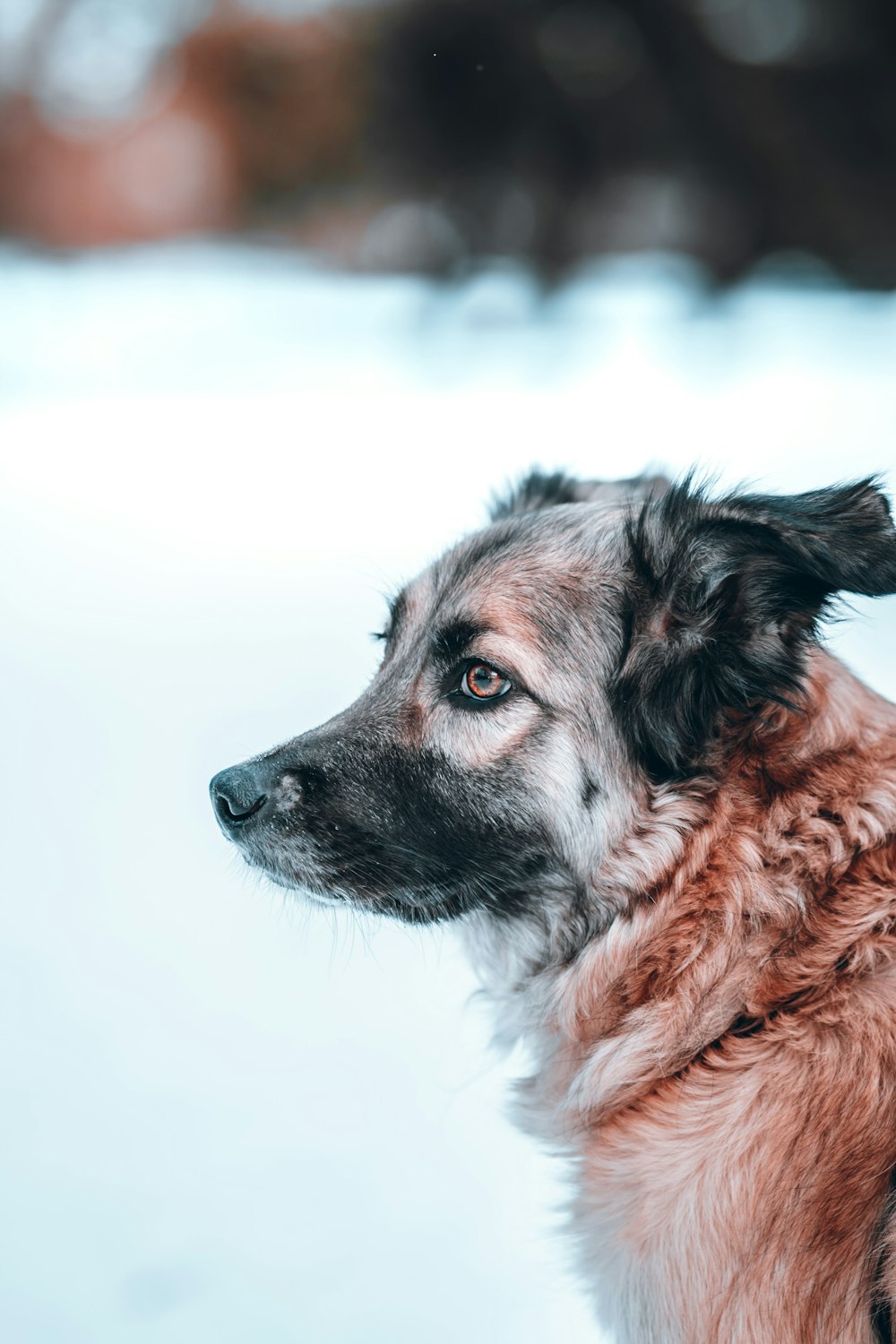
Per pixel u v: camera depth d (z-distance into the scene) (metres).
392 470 11.86
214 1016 4.42
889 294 16.11
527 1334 3.11
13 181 23.55
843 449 9.81
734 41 14.12
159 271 22.88
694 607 2.77
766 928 2.63
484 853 3.07
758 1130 2.47
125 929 4.98
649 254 19.80
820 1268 2.34
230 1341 3.10
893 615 6.95
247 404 14.99
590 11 14.11
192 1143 3.79
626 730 2.85
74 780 6.32
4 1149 3.76
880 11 13.09
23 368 16.70
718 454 10.16
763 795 2.71
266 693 7.29
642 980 2.82
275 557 10.03
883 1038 2.43
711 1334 2.40
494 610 3.02
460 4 14.83
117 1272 3.31
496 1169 3.67
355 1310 3.19
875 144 14.01
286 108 21.31
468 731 3.06
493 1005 3.29
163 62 22.25
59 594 9.46
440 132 16.36
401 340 17.70
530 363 15.79
